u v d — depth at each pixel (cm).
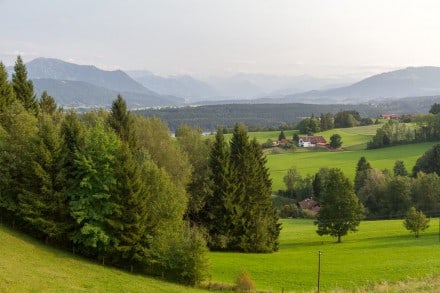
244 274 5109
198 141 8200
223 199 7469
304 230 10438
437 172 13238
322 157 17850
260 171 7925
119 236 5184
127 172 5216
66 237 5291
